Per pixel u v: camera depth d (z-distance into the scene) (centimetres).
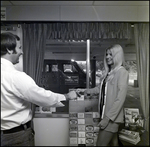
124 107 136
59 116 140
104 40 138
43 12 138
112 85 135
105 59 138
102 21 138
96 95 138
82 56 138
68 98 138
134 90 135
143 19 138
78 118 140
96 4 137
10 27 137
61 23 138
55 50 138
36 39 138
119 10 138
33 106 138
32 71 136
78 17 138
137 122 136
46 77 138
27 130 104
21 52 136
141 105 136
